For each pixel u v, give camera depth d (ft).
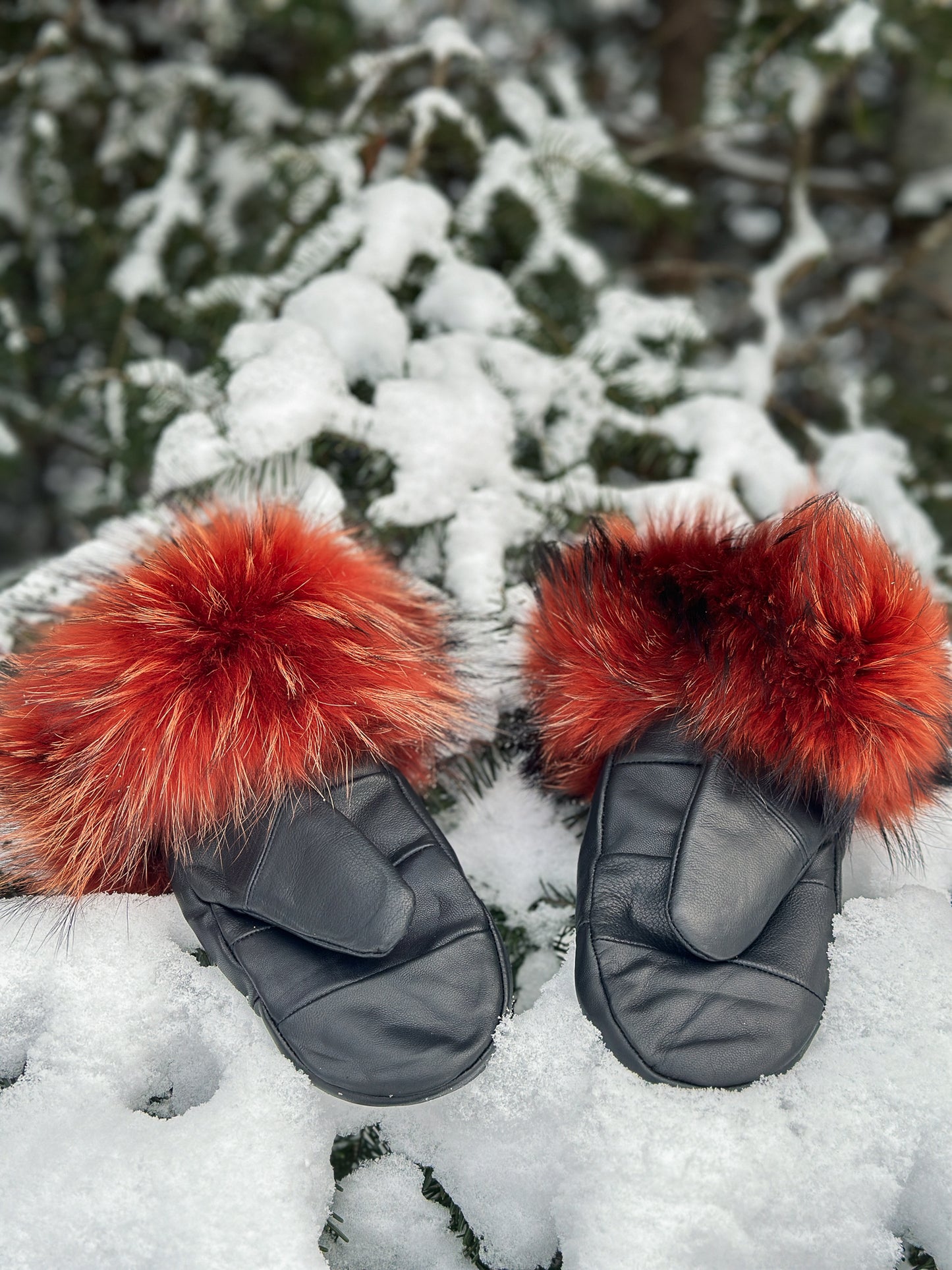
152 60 5.88
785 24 4.47
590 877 2.55
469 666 3.07
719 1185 2.26
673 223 5.18
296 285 4.01
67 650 2.63
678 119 6.57
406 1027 2.30
